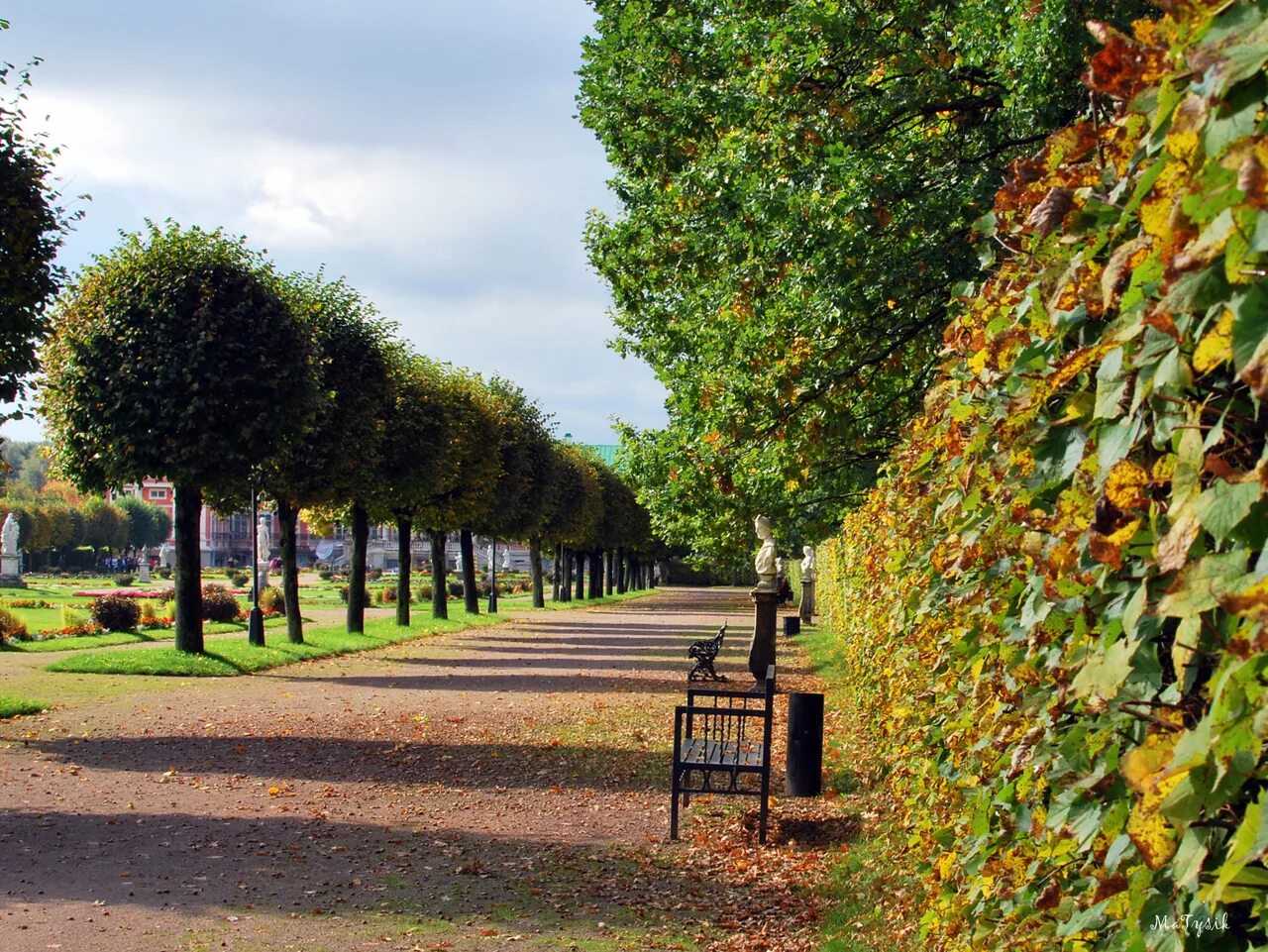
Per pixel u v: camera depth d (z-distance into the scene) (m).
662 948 6.29
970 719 3.94
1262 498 1.57
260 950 6.14
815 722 10.44
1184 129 1.64
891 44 10.91
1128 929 1.99
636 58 12.34
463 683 21.33
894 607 6.92
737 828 9.20
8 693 17.27
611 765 12.42
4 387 13.84
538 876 7.85
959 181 10.63
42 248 13.66
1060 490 2.81
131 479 20.78
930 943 4.66
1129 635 2.00
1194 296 1.63
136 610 31.08
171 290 20.52
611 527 68.81
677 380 13.91
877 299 10.79
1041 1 9.42
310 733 14.45
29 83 13.27
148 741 13.52
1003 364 3.12
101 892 7.24
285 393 21.22
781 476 12.81
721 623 44.97
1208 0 1.67
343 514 32.78
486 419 37.44
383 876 7.78
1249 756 1.54
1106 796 2.28
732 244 11.95
